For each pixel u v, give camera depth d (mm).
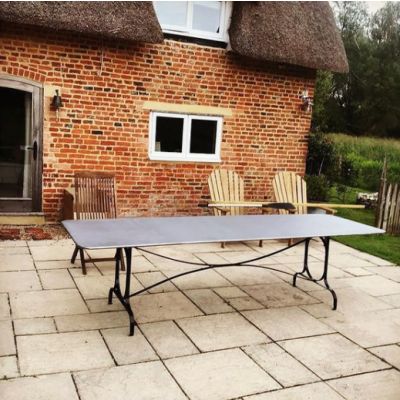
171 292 5059
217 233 4258
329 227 4855
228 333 4164
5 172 7582
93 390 3145
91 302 4625
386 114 34281
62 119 7152
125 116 7523
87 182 6141
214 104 8125
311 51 8094
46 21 6266
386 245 7926
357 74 34812
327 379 3498
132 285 5184
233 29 7758
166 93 7734
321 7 8594
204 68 7922
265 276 5816
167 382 3307
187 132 8070
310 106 8812
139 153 7734
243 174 8625
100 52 7156
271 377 3471
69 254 6113
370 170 15836
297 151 8977
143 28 6840
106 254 6258
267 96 8484
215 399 3143
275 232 4465
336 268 6379
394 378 3574
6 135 7492
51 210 7387
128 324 4199
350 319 4664
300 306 4918
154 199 7996
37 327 4012
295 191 8031
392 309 5000
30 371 3320
